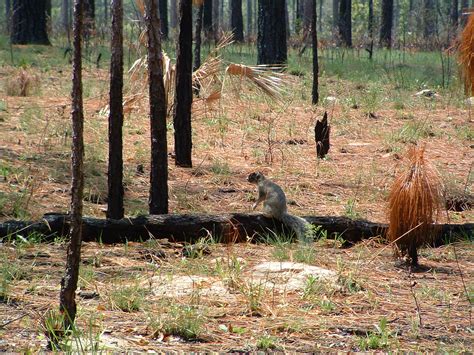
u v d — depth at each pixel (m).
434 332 7.16
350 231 10.34
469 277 9.03
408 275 9.05
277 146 16.98
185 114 14.48
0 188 12.03
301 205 12.38
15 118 18.23
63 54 32.00
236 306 7.65
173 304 7.53
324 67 30.61
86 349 6.27
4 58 29.41
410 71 30.56
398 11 84.00
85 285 8.12
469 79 9.45
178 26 14.51
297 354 6.49
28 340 6.59
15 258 8.98
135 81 16.53
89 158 14.36
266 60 29.77
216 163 14.82
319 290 8.16
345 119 20.38
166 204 10.63
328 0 115.88
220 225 10.11
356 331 7.10
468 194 13.09
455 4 57.97
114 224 9.91
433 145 17.92
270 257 9.49
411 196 9.20
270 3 29.50
